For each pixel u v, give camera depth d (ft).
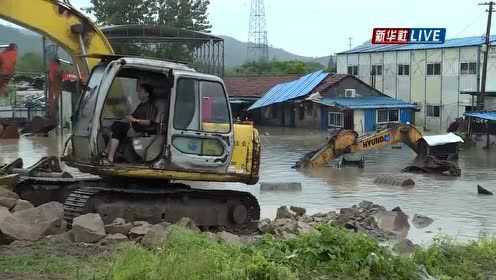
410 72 192.13
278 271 22.56
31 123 123.03
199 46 178.70
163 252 22.95
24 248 27.25
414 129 95.09
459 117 167.94
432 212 53.78
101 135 34.83
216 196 39.04
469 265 27.61
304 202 58.80
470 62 175.11
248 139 38.88
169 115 35.68
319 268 24.72
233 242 29.14
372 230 42.78
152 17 196.95
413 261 26.61
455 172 82.94
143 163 35.53
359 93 178.50
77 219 30.27
